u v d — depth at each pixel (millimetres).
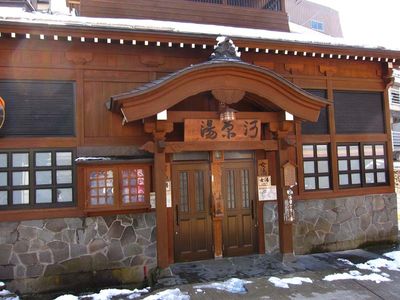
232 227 7598
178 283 6129
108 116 7012
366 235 8547
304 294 5668
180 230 7281
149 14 8695
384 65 8945
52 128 6758
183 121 6629
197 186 7453
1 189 6422
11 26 6031
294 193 7992
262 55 8031
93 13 8281
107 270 6754
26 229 6426
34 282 6402
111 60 7125
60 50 6848
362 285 6020
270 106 7133
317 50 7879
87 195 6508
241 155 7734
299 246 7953
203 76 6453
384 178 8953
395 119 27250
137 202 6730
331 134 8406
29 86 6699
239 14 9477
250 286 5984
